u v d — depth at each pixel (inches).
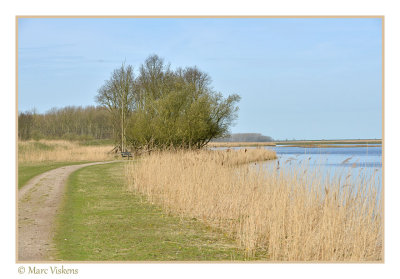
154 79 2074.3
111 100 1937.7
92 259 354.6
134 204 611.5
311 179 481.4
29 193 698.8
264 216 465.7
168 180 717.3
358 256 370.9
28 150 1599.4
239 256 378.3
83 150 1823.3
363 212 411.8
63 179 898.1
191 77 2253.9
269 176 569.3
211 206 542.3
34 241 404.2
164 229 466.0
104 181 874.8
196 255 377.1
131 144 1804.9
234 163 861.2
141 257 365.7
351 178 449.1
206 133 1592.0
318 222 429.7
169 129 1446.9
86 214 536.1
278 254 385.7
